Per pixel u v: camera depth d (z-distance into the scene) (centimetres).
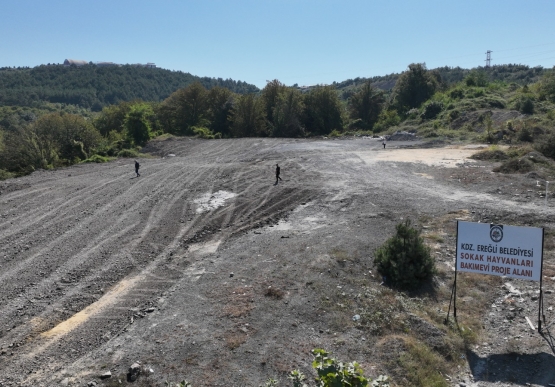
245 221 1923
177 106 7750
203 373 755
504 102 6388
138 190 2561
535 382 763
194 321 945
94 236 1722
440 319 966
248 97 7031
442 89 9219
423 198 2150
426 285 1138
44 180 2927
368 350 827
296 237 1580
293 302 1009
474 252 939
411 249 1152
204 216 2008
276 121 7025
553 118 4891
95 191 2547
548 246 1416
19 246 1614
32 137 4500
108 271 1358
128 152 4541
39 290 1222
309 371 757
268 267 1253
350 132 6744
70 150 4991
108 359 821
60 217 2005
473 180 2505
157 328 929
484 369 812
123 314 1045
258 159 3725
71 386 747
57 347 901
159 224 1880
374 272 1209
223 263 1334
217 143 5219
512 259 905
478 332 934
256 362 783
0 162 4369
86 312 1077
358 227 1673
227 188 2580
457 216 1806
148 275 1317
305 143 4956
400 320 933
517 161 2702
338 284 1111
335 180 2703
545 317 970
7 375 805
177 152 4644
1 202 2306
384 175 2827
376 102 8644
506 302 1059
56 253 1530
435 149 4028
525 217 1747
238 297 1047
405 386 738
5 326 1015
